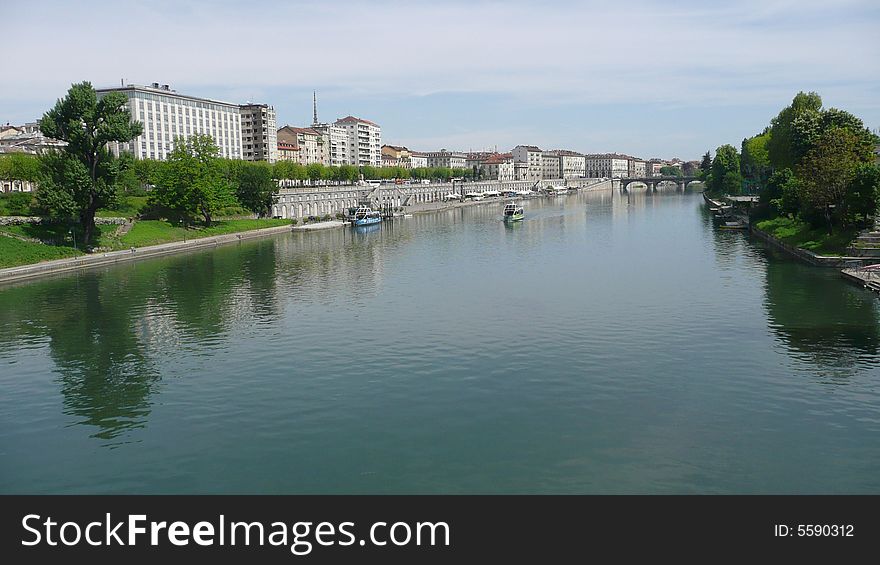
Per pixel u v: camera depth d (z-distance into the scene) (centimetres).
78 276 12275
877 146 18638
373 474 4606
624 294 9681
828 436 4994
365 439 5097
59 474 4731
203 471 4709
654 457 4741
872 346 6938
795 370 6309
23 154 17900
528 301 9356
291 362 6900
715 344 7131
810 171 13450
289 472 4662
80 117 13612
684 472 4544
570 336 7525
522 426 5253
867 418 5275
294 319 8669
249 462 4812
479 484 4469
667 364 6544
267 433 5253
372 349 7238
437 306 9194
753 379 6109
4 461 4922
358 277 11744
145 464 4828
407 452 4884
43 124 13462
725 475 4503
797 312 8338
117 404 5919
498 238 17750
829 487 4353
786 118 19825
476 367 6588
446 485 4472
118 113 13850
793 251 13175
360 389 6094
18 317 9056
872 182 11781
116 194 14062
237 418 5544
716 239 16300
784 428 5138
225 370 6712
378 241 17500
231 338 7831
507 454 4819
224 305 9606
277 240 18075
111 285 11319
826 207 13225
